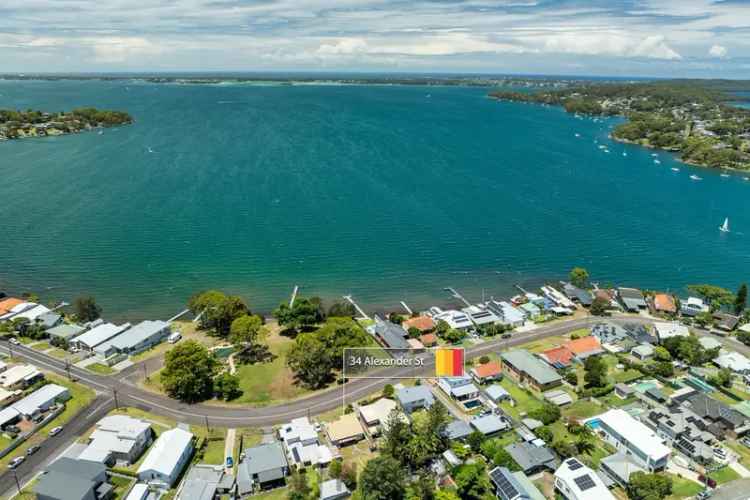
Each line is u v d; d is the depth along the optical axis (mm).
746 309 137000
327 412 91125
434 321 125062
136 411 90375
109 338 112875
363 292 143625
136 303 134500
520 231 190500
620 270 161625
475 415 90062
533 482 74750
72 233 175000
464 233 186875
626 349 112438
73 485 67875
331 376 102250
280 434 83750
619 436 81375
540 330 122812
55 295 137000
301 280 148875
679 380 100688
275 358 108812
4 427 83812
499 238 183625
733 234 192375
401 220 197250
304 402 94000
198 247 167500
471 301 140500
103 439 79125
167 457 75750
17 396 91250
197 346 98250
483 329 120625
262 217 194750
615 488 74438
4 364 100438
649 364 106438
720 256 172750
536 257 169125
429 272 156625
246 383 99688
